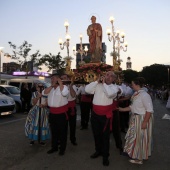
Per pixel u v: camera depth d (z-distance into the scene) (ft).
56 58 148.36
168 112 57.16
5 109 40.47
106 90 18.30
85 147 23.59
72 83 24.48
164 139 27.50
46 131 23.09
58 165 18.43
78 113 49.62
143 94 17.94
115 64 30.42
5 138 26.61
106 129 18.86
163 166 18.69
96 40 40.14
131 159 19.22
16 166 18.07
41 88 23.09
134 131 18.03
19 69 120.37
